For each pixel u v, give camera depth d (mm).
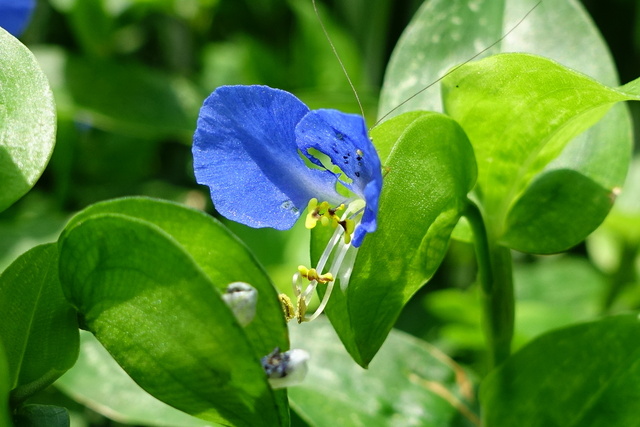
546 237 167
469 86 157
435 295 227
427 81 180
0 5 207
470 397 187
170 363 137
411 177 146
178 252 130
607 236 261
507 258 170
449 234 152
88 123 261
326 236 149
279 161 146
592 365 167
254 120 143
